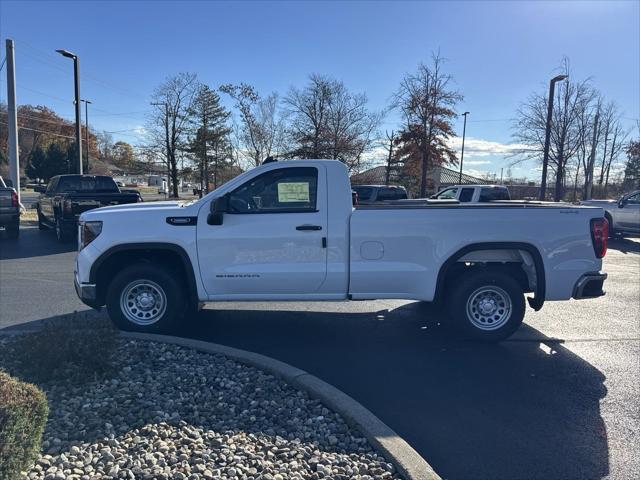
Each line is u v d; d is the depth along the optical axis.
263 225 5.77
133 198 14.59
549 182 39.22
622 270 11.70
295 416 3.87
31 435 2.68
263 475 3.03
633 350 5.80
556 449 3.62
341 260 5.79
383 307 7.63
